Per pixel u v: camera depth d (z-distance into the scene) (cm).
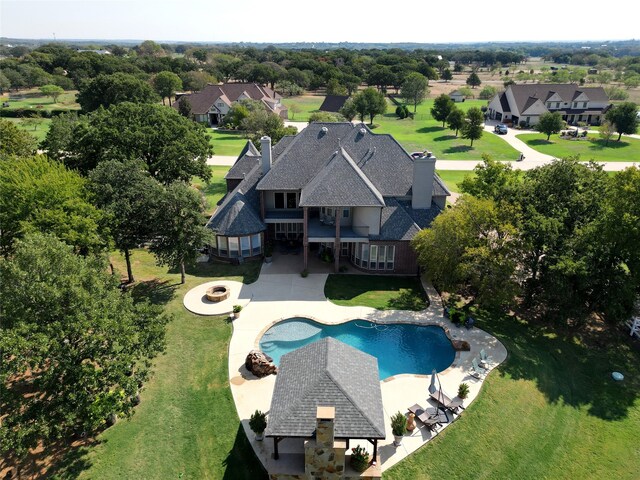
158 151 5494
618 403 2736
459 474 2195
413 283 4116
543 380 2867
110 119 5516
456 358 3033
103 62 19150
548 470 2250
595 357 3166
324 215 4425
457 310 3541
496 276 3303
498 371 2902
